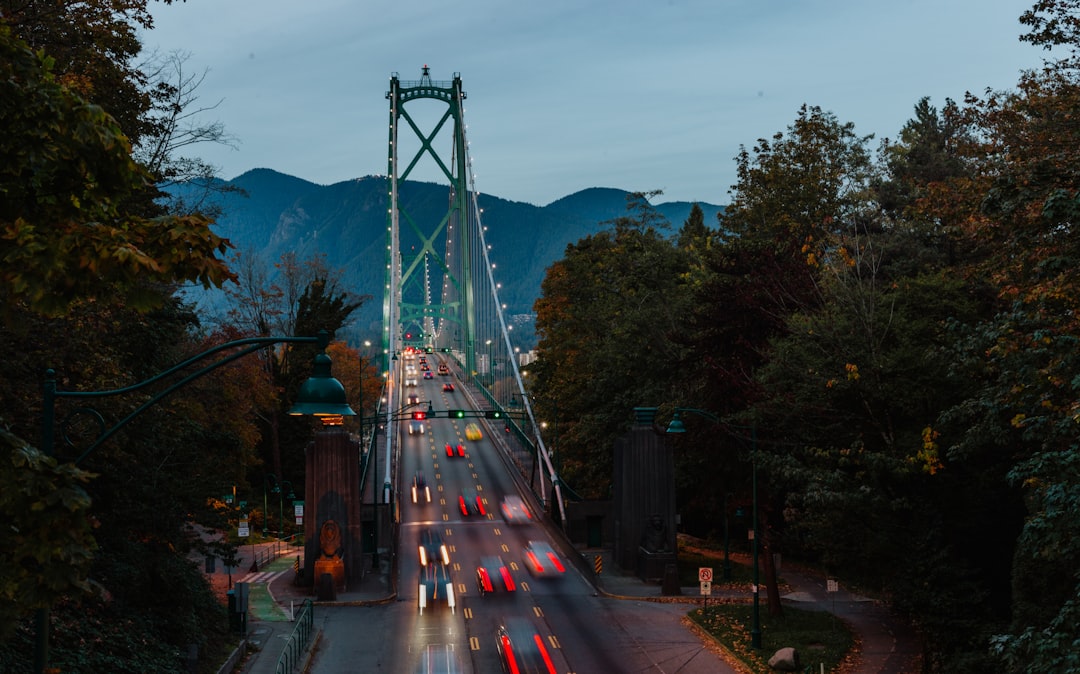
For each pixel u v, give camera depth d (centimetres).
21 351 2495
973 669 3725
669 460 6744
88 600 3538
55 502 1112
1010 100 4431
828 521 4238
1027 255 2767
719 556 7738
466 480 10694
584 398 8738
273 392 8688
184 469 4372
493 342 17150
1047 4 3341
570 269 10344
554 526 8375
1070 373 2500
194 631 4197
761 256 5712
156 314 4069
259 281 9581
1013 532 4356
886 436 4288
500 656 4659
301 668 4341
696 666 4466
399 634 5162
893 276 6216
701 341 5756
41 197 1173
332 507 6475
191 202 3634
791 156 7825
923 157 8450
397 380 15950
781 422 4697
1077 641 2056
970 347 3088
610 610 5769
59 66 2691
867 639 4828
